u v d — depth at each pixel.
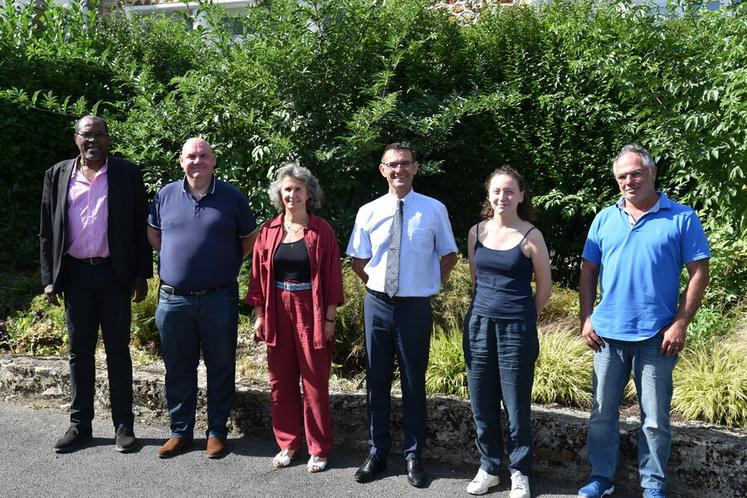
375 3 6.48
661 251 3.55
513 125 6.46
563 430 4.06
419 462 4.04
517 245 3.75
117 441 4.42
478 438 3.95
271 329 4.15
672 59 5.48
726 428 4.00
